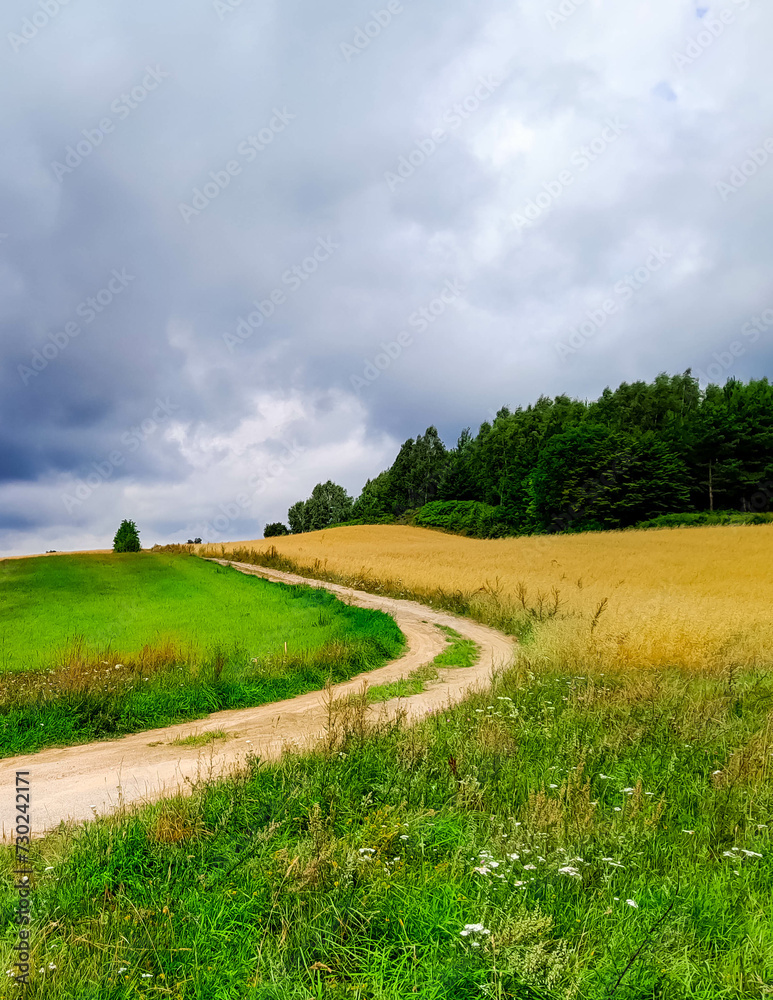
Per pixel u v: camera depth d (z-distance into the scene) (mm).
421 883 3785
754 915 3494
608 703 9023
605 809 5215
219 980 3049
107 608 28062
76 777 7902
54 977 3055
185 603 29844
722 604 19281
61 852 4750
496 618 24594
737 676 11656
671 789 5707
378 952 3100
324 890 3764
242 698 12664
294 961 3131
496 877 3840
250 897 3787
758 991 2889
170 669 13672
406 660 17219
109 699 11047
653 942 3125
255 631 20672
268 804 5238
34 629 22062
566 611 22016
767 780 5777
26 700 10688
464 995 2787
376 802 5238
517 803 5363
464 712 8977
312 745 7586
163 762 8477
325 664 15250
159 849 4566
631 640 14258
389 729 7688
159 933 3408
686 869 4129
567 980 2824
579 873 3947
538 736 7629
